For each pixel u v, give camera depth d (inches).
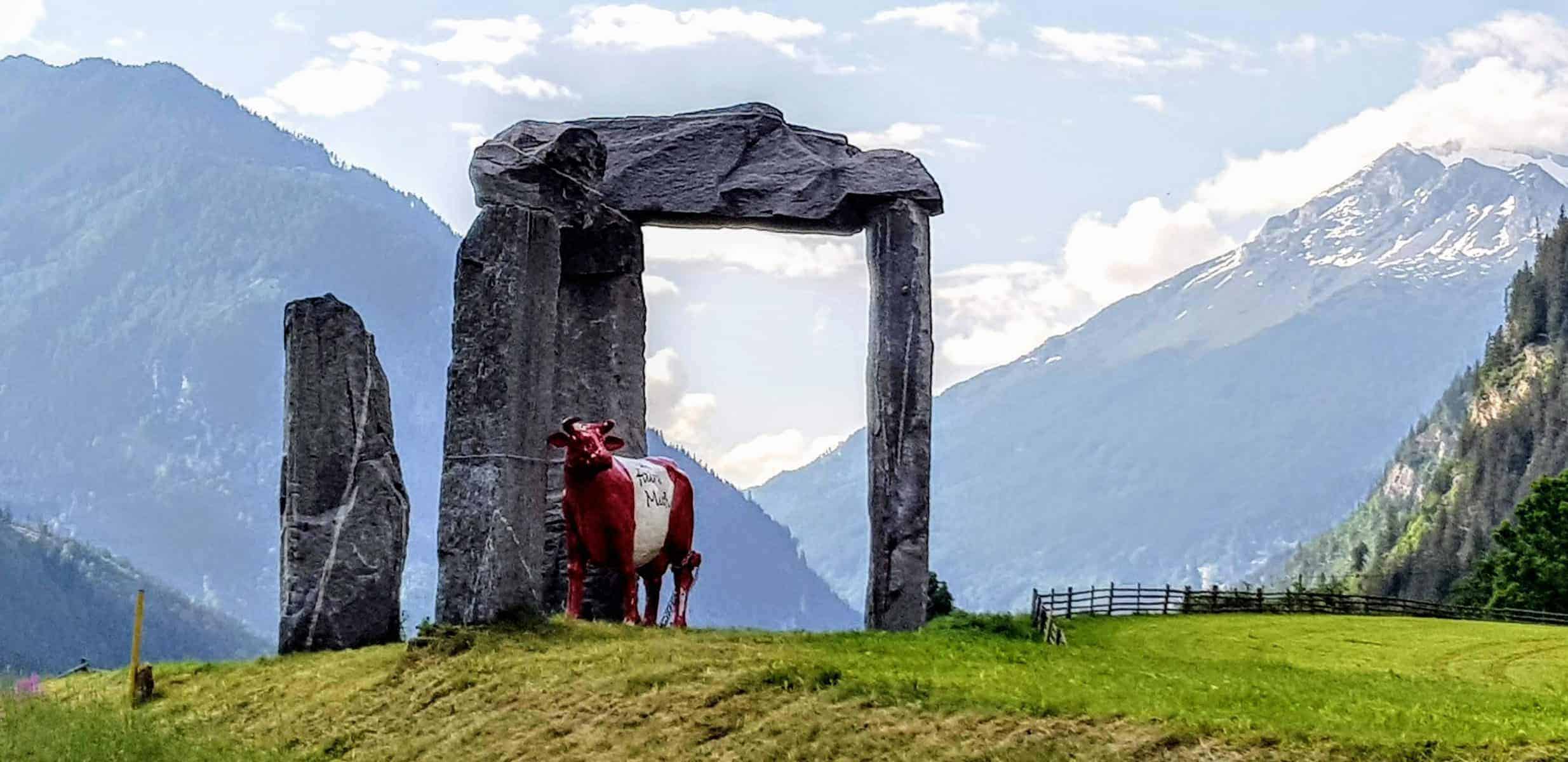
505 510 1456.7
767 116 1873.8
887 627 1742.1
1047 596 2773.1
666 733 1193.4
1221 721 1080.8
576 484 1518.2
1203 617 2257.6
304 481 1542.8
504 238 1493.6
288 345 1571.1
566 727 1232.8
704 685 1251.2
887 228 1812.3
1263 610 2425.0
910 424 1774.1
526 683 1310.3
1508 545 2859.3
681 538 1569.9
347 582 1533.0
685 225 1851.6
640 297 1804.9
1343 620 2203.5
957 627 1788.9
